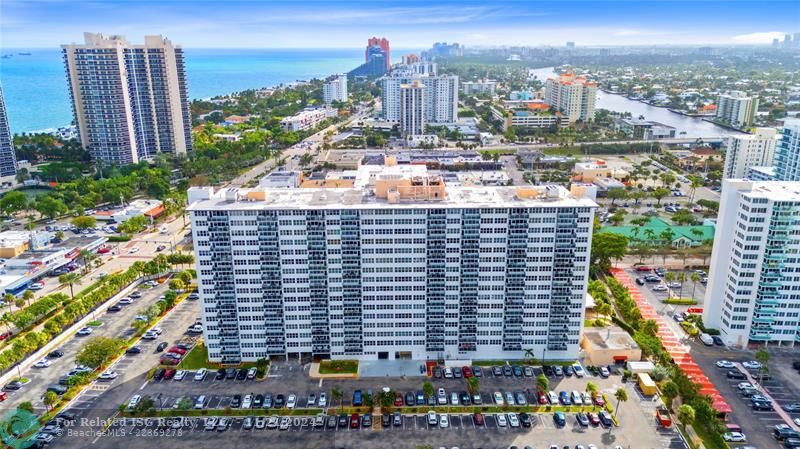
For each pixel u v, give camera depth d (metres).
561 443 189.75
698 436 193.50
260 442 190.62
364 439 192.38
